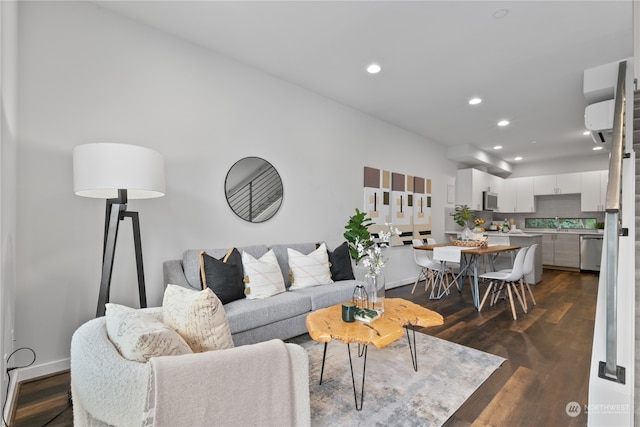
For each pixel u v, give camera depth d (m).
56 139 2.18
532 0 2.25
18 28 2.04
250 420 1.09
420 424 1.63
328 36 2.75
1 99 1.51
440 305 4.01
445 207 6.46
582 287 5.07
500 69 3.29
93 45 2.34
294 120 3.71
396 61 3.15
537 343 2.73
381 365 2.31
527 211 7.81
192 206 2.85
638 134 2.83
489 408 1.78
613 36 2.68
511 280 3.54
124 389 0.97
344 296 3.04
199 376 0.99
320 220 4.00
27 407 1.78
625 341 1.52
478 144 6.33
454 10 2.37
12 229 1.88
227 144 3.10
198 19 2.53
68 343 2.21
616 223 1.54
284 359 1.19
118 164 1.85
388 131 5.05
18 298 2.03
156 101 2.65
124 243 2.48
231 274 2.62
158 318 1.48
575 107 4.28
